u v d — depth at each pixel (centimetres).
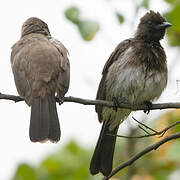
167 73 1409
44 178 1516
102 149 1416
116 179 1478
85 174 1513
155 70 1380
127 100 1406
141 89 1384
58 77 1251
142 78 1377
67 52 1320
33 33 1391
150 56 1384
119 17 1456
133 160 1171
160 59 1391
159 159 1470
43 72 1246
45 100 1232
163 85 1398
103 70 1443
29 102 1234
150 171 1467
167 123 1451
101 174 1516
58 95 1231
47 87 1239
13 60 1293
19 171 1512
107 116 1428
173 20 1491
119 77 1395
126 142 1518
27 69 1255
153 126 1470
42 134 1216
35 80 1243
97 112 1416
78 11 1454
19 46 1312
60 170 1519
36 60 1259
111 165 1397
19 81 1254
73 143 1556
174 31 1500
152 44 1408
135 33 1455
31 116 1226
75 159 1532
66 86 1248
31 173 1510
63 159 1528
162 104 1282
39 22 1428
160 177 1465
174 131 1441
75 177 1511
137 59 1380
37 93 1235
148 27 1432
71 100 1242
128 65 1382
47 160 1526
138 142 1499
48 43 1307
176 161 1459
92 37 1449
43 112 1224
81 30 1448
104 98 1446
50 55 1266
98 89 1447
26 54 1273
